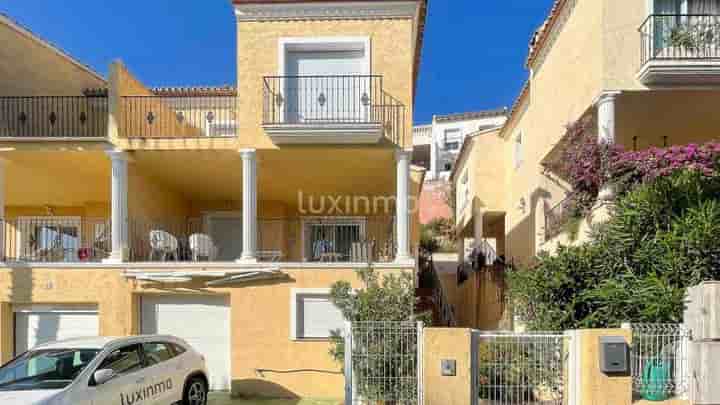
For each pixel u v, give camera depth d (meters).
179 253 14.13
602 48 11.17
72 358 8.09
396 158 12.64
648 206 10.14
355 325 9.29
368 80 12.67
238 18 12.72
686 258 9.62
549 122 14.93
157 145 12.69
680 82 10.90
